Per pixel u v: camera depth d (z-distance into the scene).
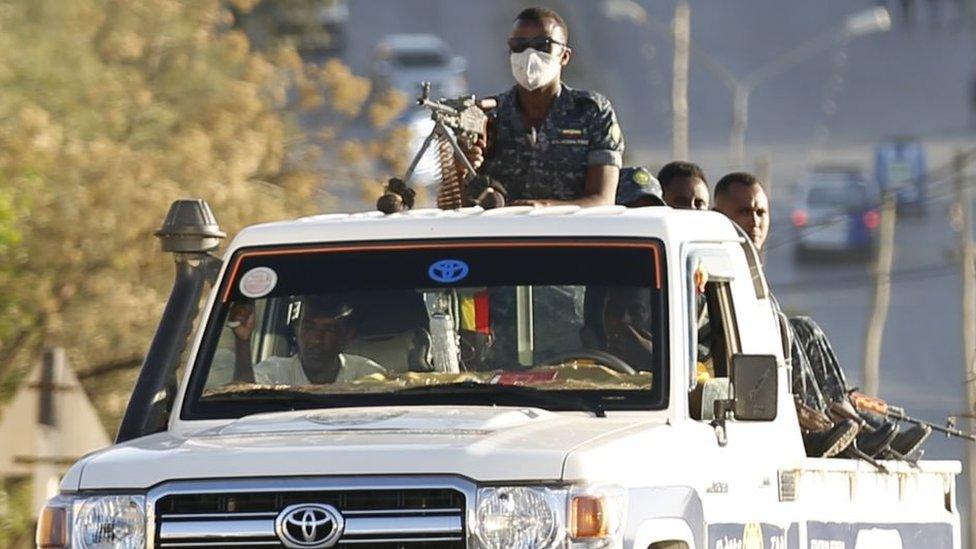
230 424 20.86
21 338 56.50
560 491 18.75
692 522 20.30
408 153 70.25
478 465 18.88
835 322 143.00
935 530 27.94
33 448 33.84
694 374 21.73
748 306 23.67
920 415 107.25
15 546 43.72
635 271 21.73
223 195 61.12
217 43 71.12
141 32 69.81
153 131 65.62
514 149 25.88
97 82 65.25
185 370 21.97
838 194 161.88
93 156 58.97
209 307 22.33
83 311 57.09
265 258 22.52
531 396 21.16
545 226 22.17
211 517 19.16
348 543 18.91
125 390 57.50
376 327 22.00
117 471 19.47
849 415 29.05
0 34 64.62
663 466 20.00
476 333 21.86
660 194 28.69
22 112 58.28
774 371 20.94
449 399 21.27
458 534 18.80
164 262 59.62
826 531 24.45
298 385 21.84
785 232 157.38
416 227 22.39
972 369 46.53
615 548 18.88
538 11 25.64
